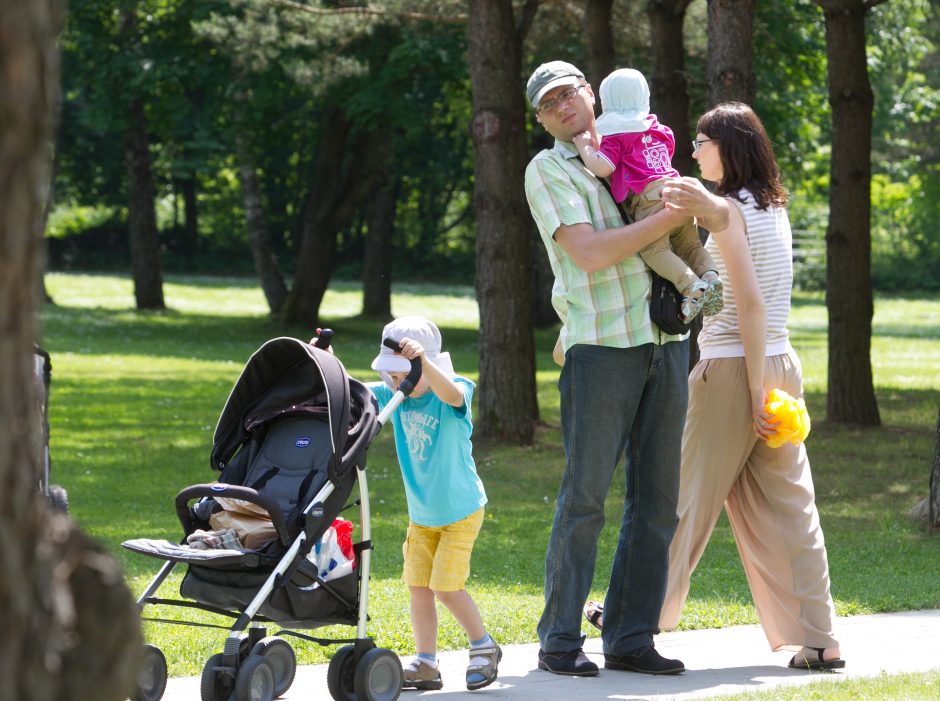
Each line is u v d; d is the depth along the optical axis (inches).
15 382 164.4
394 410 456.1
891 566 738.2
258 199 3004.4
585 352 455.2
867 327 1428.4
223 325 2918.3
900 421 1497.3
